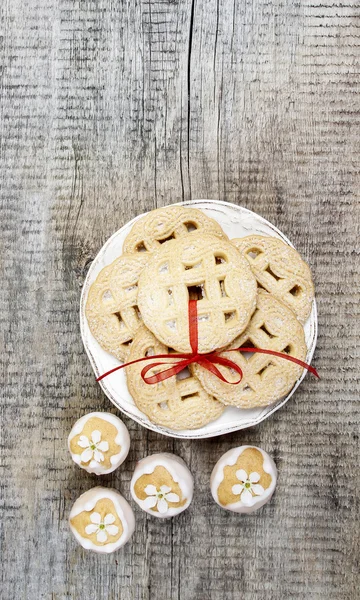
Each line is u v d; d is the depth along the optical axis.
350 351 0.75
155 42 0.75
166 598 0.76
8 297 0.76
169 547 0.76
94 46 0.75
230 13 0.75
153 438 0.75
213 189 0.75
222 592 0.75
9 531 0.76
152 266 0.67
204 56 0.75
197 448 0.75
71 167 0.75
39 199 0.75
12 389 0.76
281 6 0.75
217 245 0.67
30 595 0.76
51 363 0.75
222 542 0.76
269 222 0.73
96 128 0.75
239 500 0.71
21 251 0.76
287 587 0.75
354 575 0.75
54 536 0.76
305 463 0.75
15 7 0.75
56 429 0.76
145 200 0.75
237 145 0.75
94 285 0.69
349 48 0.75
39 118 0.75
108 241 0.70
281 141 0.75
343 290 0.75
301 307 0.69
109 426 0.72
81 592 0.76
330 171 0.75
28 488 0.76
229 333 0.66
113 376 0.70
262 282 0.69
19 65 0.75
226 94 0.75
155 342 0.68
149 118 0.75
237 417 0.69
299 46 0.75
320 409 0.75
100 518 0.71
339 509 0.75
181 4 0.75
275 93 0.75
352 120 0.75
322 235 0.75
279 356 0.67
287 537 0.75
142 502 0.71
